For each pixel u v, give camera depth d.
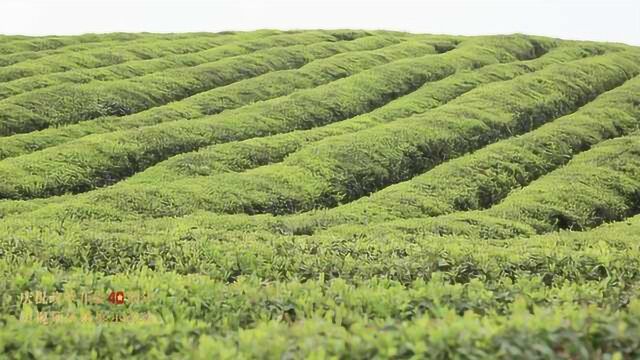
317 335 8.70
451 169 34.94
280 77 51.31
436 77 53.41
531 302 11.94
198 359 8.23
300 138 39.03
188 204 29.08
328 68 53.69
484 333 8.38
